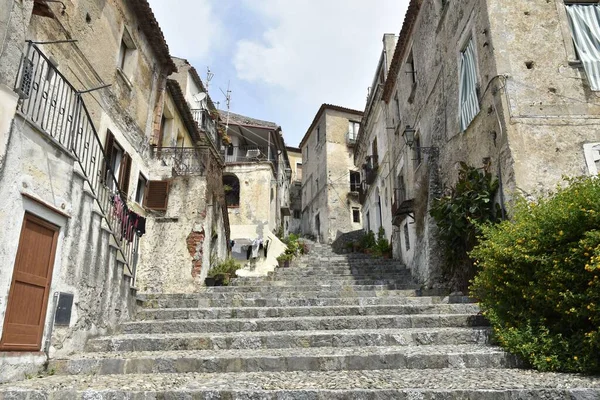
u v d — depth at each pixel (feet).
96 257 19.93
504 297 18.22
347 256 55.26
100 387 13.46
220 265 38.29
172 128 46.75
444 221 28.25
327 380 14.23
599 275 13.92
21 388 13.00
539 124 24.41
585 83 25.38
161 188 36.73
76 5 27.81
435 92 38.47
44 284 16.08
